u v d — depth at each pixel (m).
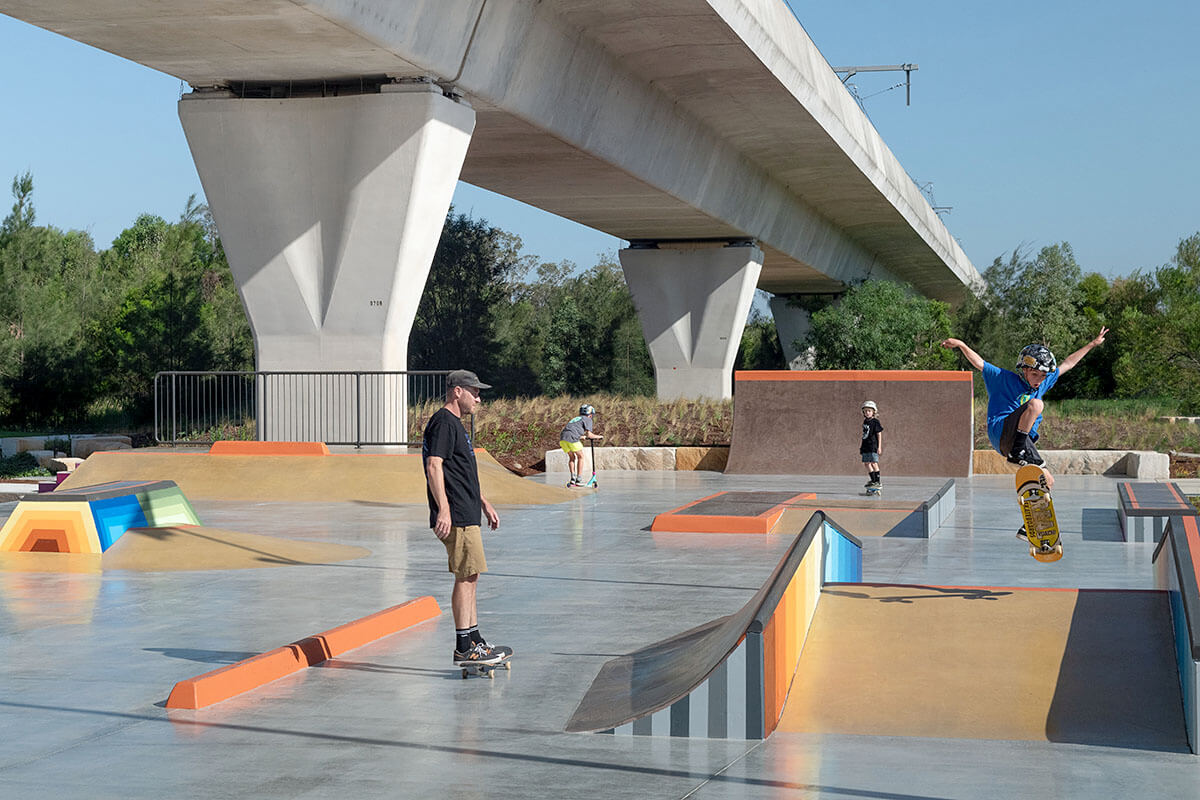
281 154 24.80
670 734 6.51
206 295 64.38
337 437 25.05
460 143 25.00
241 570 13.04
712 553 14.85
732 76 31.98
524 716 6.98
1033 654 7.55
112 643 9.13
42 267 49.12
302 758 6.09
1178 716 6.64
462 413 8.06
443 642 9.22
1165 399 50.69
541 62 27.03
